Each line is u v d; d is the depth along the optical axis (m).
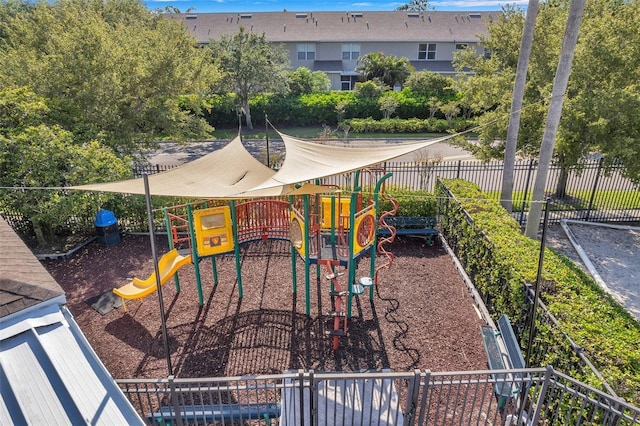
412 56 39.50
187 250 10.77
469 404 6.30
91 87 14.05
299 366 7.13
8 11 32.75
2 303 4.34
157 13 34.69
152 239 5.50
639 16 11.75
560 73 10.06
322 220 9.48
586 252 11.94
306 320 8.45
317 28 40.06
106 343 7.74
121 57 14.96
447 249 11.41
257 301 9.13
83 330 8.11
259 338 7.89
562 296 6.52
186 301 9.12
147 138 16.66
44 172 10.37
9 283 4.55
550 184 17.44
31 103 11.64
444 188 12.23
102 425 3.50
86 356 4.16
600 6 14.13
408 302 9.03
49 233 11.94
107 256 11.33
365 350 7.52
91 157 11.17
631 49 11.57
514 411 5.57
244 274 10.30
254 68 28.05
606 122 11.38
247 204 9.35
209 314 8.65
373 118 30.97
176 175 8.30
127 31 17.94
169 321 8.39
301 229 8.27
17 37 17.56
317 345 7.68
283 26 40.50
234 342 7.78
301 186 8.57
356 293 8.16
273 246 11.86
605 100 11.52
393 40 38.28
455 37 38.38
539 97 13.38
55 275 10.30
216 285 9.77
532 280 6.90
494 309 8.22
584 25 12.93
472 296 9.23
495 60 16.02
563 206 14.85
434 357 7.31
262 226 9.48
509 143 12.15
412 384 4.99
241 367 7.13
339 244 8.75
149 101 16.30
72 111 14.12
